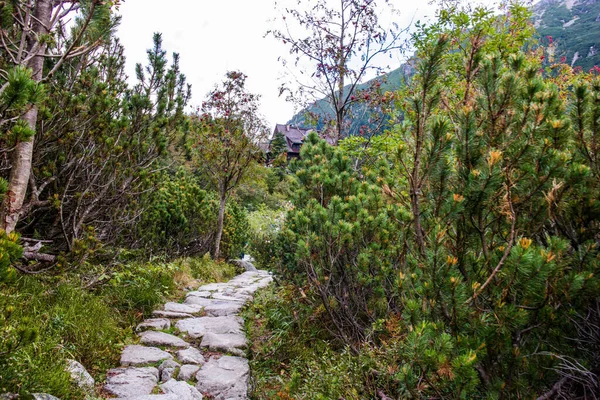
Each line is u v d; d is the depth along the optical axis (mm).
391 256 4176
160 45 6441
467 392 2092
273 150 12344
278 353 4793
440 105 2895
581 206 2418
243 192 24672
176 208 9375
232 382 4062
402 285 2877
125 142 5391
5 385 2504
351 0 9000
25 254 4270
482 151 2594
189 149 7059
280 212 19391
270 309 6402
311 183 5543
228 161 11016
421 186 2822
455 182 2662
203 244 11219
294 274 5832
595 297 2289
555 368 2254
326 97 9852
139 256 7453
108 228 5879
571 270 2268
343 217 4582
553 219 2484
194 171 15727
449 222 2539
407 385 2240
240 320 6074
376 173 5277
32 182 4445
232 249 12836
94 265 5656
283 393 3188
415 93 2768
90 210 5359
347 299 4602
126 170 5535
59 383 2916
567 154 2480
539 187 2430
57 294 4320
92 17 4207
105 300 5074
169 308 6105
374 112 9414
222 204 11391
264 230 15664
